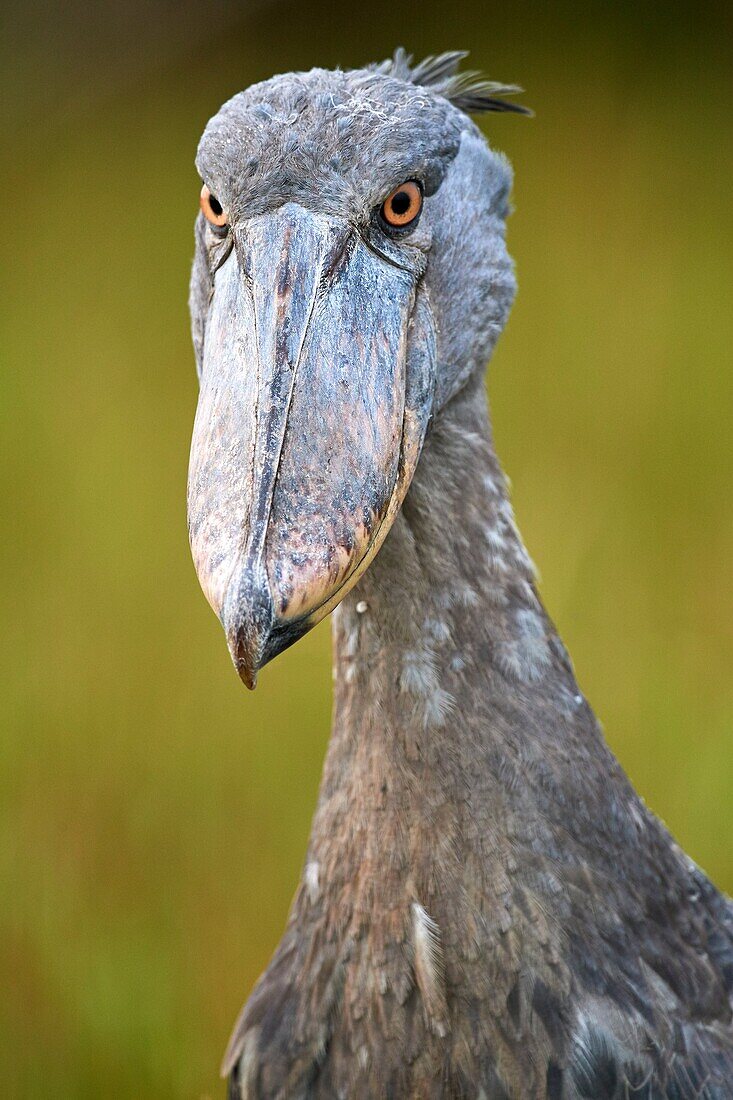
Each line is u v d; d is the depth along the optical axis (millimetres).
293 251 5715
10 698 13391
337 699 6480
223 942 11125
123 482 16094
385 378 5723
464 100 7320
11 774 12602
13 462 16266
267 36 21375
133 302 18750
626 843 6344
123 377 17547
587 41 21484
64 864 11805
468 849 6051
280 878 11688
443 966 6035
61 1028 10484
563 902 6059
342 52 21281
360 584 6219
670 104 20625
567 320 17656
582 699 6531
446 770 6102
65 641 13992
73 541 15273
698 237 18750
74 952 10977
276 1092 6445
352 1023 6242
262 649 4977
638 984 6113
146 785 12414
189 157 20594
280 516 5230
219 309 5812
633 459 15664
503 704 6223
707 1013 6250
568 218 19188
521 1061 5988
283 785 12312
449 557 6277
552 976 5996
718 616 13727
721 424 16141
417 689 6148
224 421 5480
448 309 6305
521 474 15445
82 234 19875
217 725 12906
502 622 6340
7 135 21203
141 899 11617
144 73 21422
